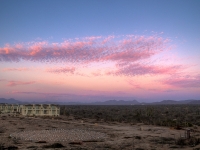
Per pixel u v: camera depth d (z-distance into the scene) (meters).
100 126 63.31
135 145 33.75
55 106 108.19
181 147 32.69
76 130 47.69
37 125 60.88
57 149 29.38
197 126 65.00
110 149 30.33
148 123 71.75
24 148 29.61
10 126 56.44
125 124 70.56
